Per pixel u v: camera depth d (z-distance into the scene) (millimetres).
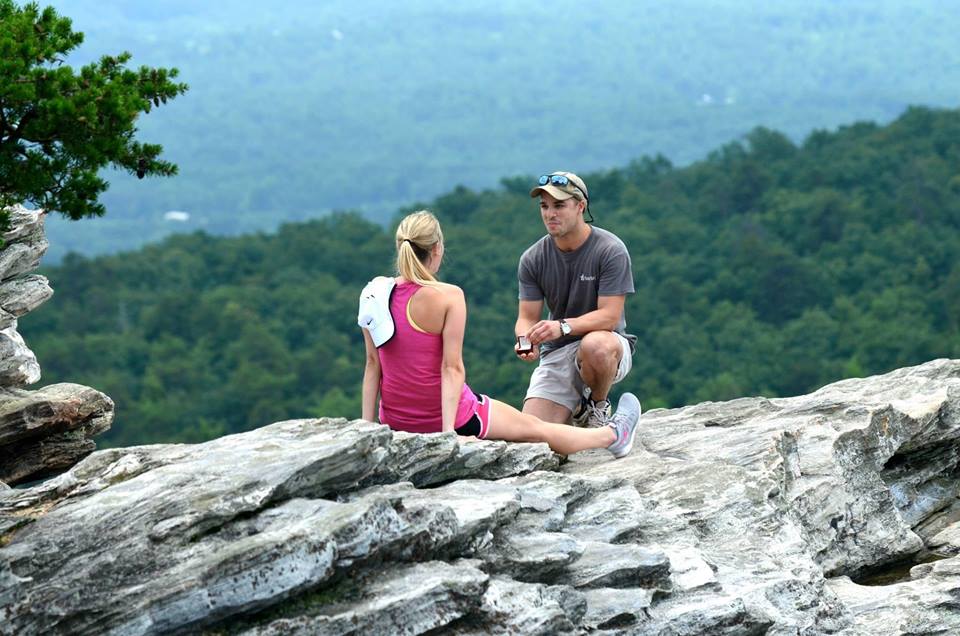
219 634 12773
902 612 18516
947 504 23031
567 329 19859
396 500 14078
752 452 20344
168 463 14734
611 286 19953
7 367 18391
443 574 13859
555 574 15430
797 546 18234
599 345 19859
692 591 16125
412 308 17516
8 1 16234
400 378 17766
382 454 14867
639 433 22375
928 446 23203
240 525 13578
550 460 18297
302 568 12961
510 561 14961
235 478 13922
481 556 14914
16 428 17547
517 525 15859
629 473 19188
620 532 16922
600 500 17422
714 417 23312
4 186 15781
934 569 19703
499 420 18422
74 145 15281
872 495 21453
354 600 13391
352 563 13391
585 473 19234
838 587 19359
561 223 19641
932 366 25656
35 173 15398
